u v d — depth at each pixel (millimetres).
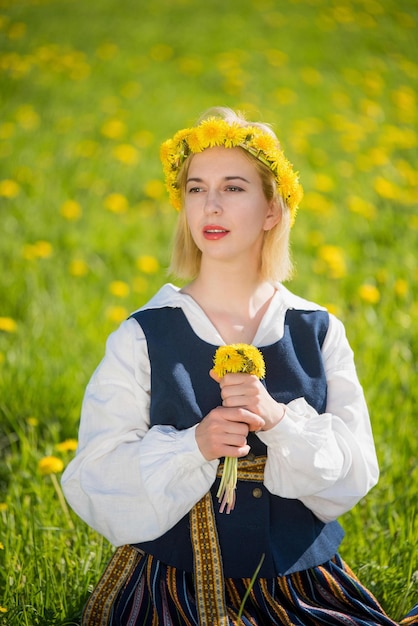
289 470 2416
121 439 2514
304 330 2645
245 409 2367
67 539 3182
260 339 2582
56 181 7281
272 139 2615
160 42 11523
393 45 11961
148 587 2473
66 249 6086
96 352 4629
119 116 8805
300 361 2598
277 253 2719
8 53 10523
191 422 2467
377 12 13148
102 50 10945
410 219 6695
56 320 5008
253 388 2367
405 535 3158
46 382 4270
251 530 2449
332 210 6828
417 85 10547
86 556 2992
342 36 12086
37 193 6988
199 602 2381
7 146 7809
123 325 2629
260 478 2484
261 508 2465
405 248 6180
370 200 7133
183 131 2682
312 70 10594
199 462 2381
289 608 2451
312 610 2430
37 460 3662
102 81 9953
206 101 9398
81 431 2588
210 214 2553
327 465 2430
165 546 2469
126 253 6105
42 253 5691
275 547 2453
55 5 12945
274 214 2691
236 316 2645
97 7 12992
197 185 2607
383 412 4027
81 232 6301
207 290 2664
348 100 9688
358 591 2547
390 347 4746
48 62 10305
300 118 8992
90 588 2863
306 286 5551
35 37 11203
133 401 2553
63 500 3268
